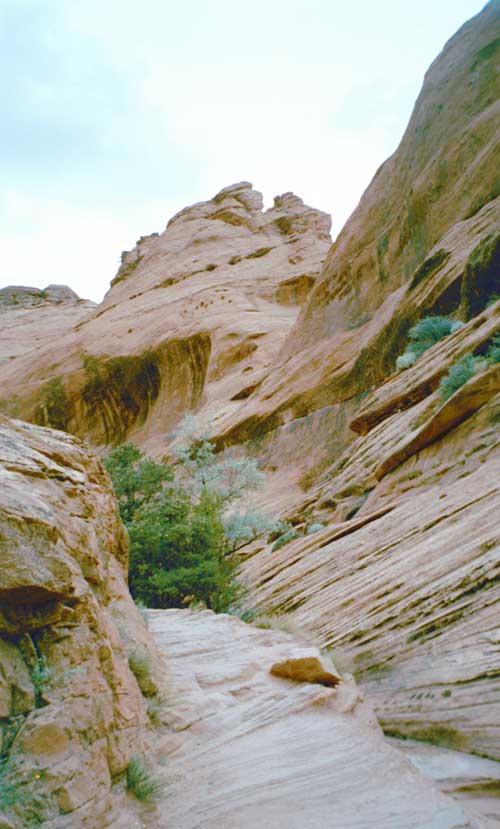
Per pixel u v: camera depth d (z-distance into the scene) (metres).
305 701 4.85
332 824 2.99
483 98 23.67
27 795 2.38
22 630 2.85
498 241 16.34
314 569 10.09
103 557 4.94
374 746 4.14
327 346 28.56
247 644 6.84
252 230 65.12
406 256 25.73
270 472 25.61
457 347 14.62
